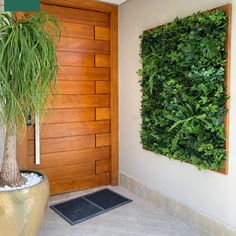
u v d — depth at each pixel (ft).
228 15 6.31
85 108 9.93
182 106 7.28
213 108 6.53
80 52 9.67
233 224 6.48
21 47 5.12
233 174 6.44
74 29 9.50
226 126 6.49
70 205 8.84
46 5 8.93
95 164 10.32
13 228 5.50
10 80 5.29
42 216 6.08
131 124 9.80
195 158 7.04
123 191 10.07
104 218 8.00
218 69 6.47
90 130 10.11
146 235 7.10
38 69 5.27
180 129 7.35
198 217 7.34
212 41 6.49
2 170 5.99
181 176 7.85
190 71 7.04
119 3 9.92
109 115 10.48
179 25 7.30
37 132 8.46
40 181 6.11
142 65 8.88
